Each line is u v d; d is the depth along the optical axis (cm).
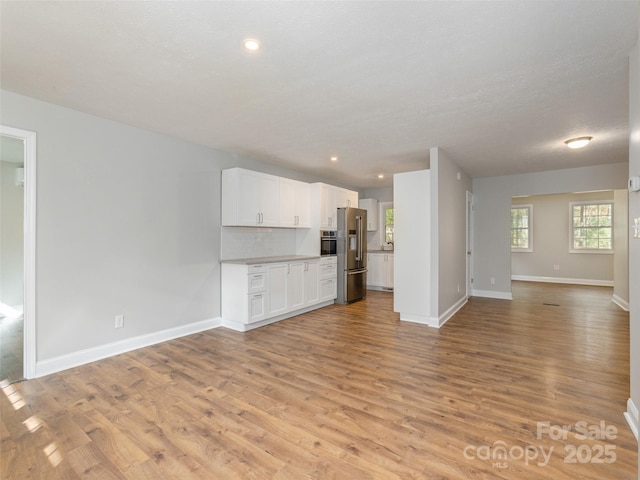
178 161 388
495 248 638
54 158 288
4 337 382
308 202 551
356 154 462
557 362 305
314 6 165
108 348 325
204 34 189
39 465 170
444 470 165
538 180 593
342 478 160
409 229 459
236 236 462
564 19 175
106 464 171
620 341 367
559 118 320
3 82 248
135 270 347
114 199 329
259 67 226
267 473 164
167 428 202
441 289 440
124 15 172
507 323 446
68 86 254
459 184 543
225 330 417
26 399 239
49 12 169
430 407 226
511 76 238
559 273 844
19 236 494
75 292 302
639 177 186
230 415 217
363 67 226
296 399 238
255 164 496
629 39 192
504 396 241
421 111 303
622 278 554
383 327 428
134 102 284
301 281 495
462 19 175
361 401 235
